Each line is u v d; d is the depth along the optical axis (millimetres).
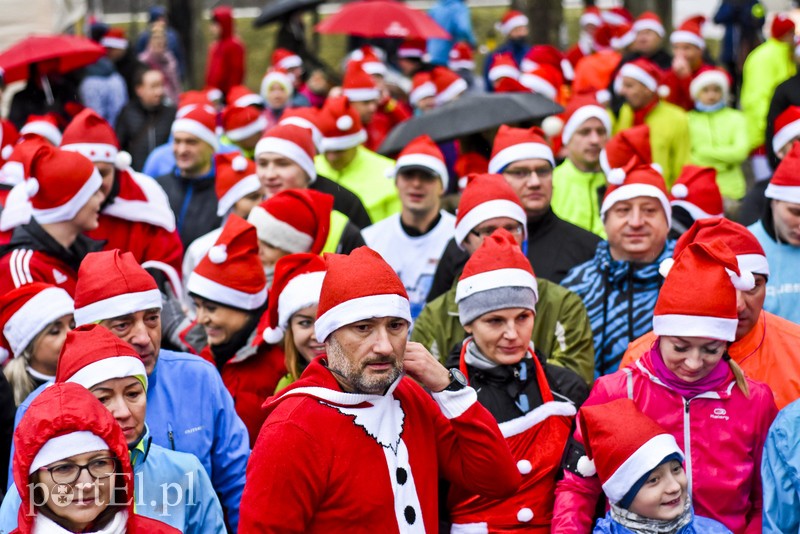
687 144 30734
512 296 15516
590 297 19234
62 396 12281
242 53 49781
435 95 38500
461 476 12984
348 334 12094
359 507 12109
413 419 12664
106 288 15250
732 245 16531
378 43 51000
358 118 27938
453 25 54031
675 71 35406
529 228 21469
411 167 22844
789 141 25453
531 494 15352
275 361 18094
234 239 18266
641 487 14133
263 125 30500
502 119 26641
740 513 14906
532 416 15492
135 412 13797
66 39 36156
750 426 14891
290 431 12141
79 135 21500
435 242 23109
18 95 35906
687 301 14555
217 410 15812
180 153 26562
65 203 19203
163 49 48625
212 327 18203
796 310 19234
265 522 12078
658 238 19047
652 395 15031
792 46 37688
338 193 25453
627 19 50500
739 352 16594
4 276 19016
